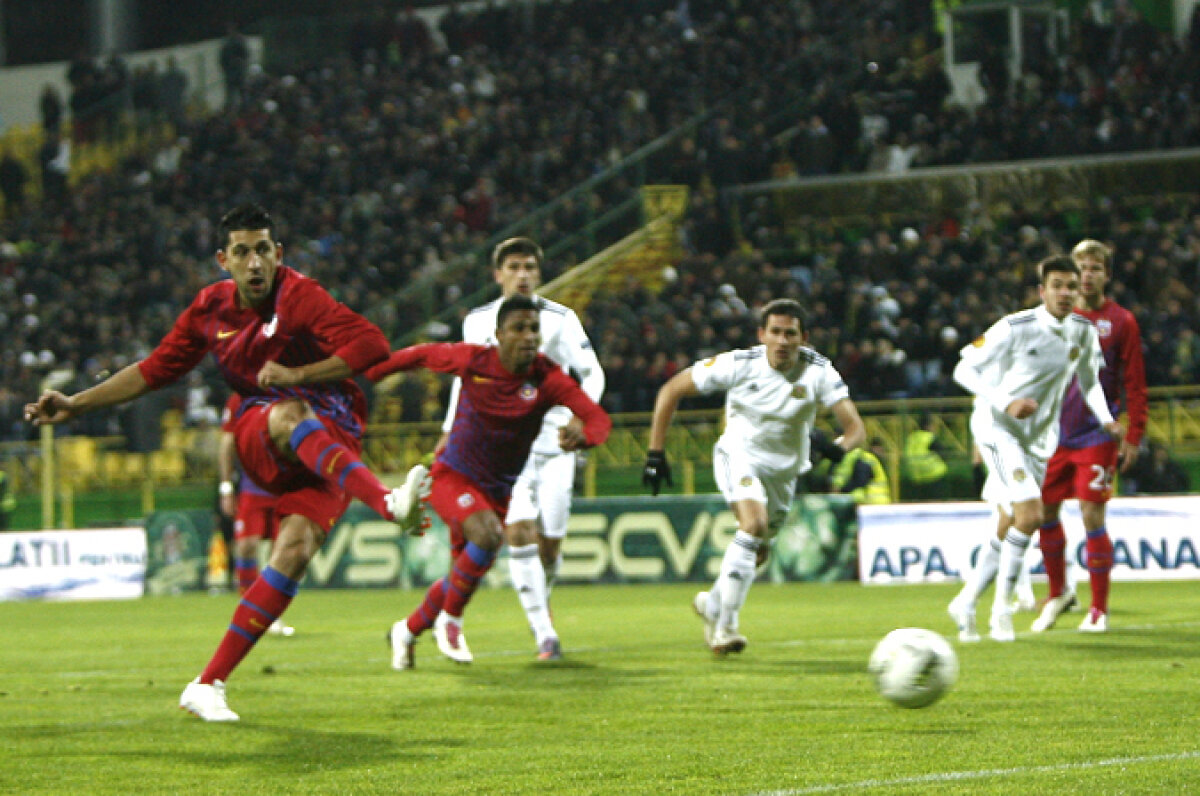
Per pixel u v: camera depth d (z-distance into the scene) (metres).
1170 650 28.64
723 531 58.00
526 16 114.75
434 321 84.12
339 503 21.95
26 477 83.25
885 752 17.33
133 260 101.62
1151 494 61.91
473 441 26.78
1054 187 86.06
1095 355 31.66
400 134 105.81
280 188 103.69
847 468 62.28
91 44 132.12
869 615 40.25
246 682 26.33
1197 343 69.44
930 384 69.06
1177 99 87.50
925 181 87.38
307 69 120.56
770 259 87.69
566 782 15.84
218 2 130.00
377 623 42.81
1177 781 15.14
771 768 16.44
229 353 21.39
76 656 33.56
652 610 45.19
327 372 20.45
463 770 16.72
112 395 21.92
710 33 103.06
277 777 16.48
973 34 96.31
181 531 63.91
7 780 16.61
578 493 71.56
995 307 72.44
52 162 118.69
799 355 28.88
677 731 19.42
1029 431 31.16
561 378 26.17
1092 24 93.69
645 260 90.06
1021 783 15.16
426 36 116.50
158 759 17.91
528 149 101.44
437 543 60.47
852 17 101.12
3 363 92.50
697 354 74.69
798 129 90.31
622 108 100.25
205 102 121.38
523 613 45.03
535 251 30.91
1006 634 30.91
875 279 78.06
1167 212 80.44
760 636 34.09
